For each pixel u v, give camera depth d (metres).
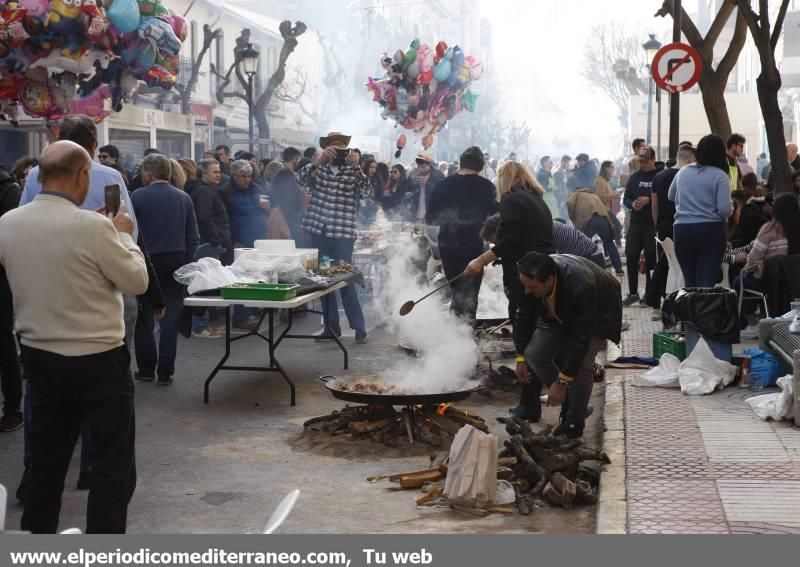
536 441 6.43
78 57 11.66
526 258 6.66
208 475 6.75
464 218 9.99
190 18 42.44
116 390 4.79
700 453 6.56
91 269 4.66
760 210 12.58
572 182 27.28
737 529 5.09
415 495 6.29
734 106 30.05
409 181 18.41
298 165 15.38
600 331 6.79
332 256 12.44
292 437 7.75
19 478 6.76
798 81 27.19
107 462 4.80
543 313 7.18
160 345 9.68
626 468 6.28
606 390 8.64
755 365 8.57
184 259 9.65
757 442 6.79
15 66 11.67
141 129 25.95
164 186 9.57
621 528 5.13
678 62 15.08
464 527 5.66
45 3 11.00
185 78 41.38
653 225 14.44
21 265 4.66
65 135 6.31
